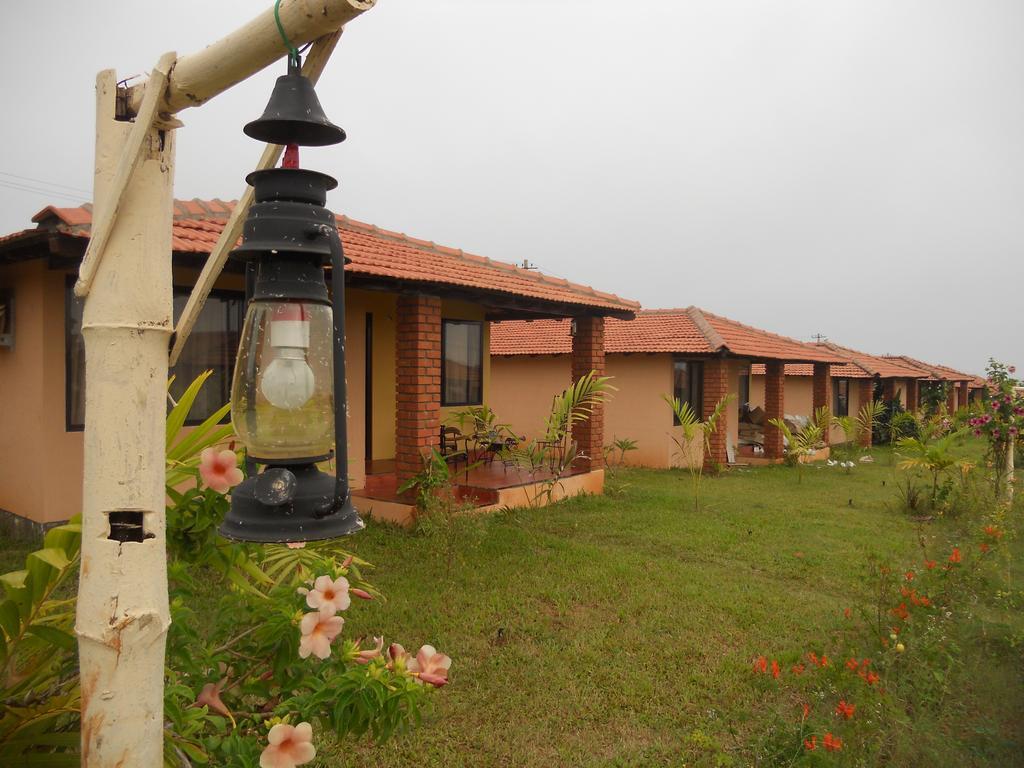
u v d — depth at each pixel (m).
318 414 1.43
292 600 2.14
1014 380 9.89
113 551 1.24
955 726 3.48
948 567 5.26
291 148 1.38
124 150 1.20
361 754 3.63
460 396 12.73
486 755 3.72
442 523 7.58
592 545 8.12
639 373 16.77
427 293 8.41
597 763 3.66
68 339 7.11
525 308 10.34
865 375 25.08
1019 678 3.88
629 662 4.89
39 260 6.91
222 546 1.99
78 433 7.21
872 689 3.67
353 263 7.36
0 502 7.75
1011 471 9.75
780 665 4.82
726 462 16.17
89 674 1.25
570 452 10.73
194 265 6.39
